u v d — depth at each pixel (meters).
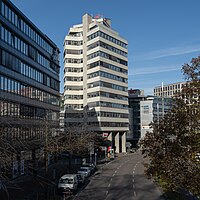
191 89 15.12
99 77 89.38
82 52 97.62
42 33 55.44
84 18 97.44
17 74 43.78
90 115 91.00
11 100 40.84
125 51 100.19
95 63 91.19
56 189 31.83
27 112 47.38
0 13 38.66
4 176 16.75
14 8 42.50
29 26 49.31
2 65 38.78
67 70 97.12
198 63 15.28
